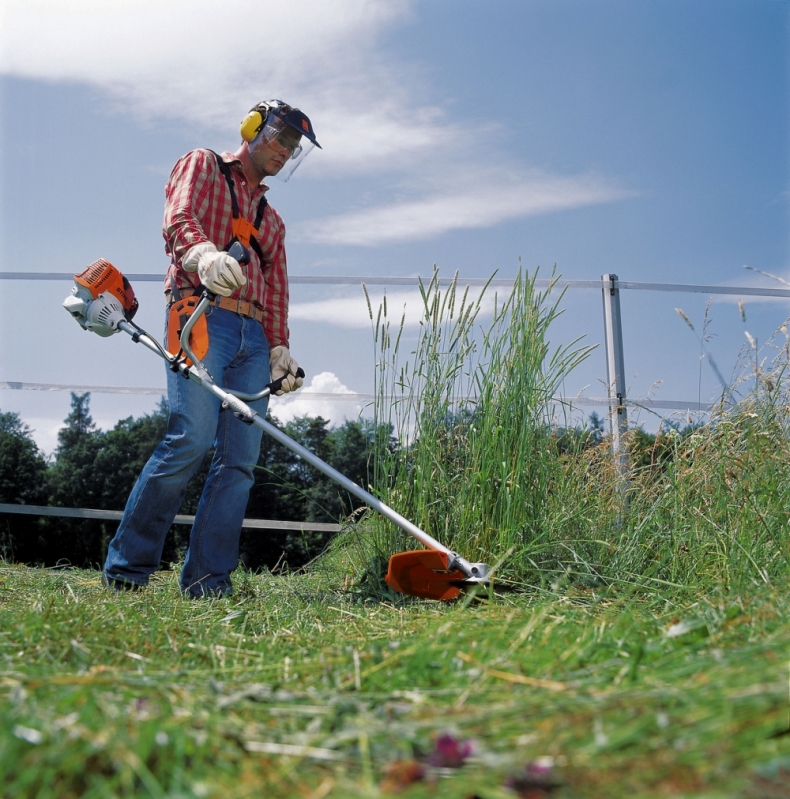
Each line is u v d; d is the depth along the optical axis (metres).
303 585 3.60
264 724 1.21
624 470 3.76
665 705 1.11
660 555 3.11
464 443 3.58
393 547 3.46
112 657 1.86
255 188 3.63
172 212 3.28
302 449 2.83
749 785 0.87
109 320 3.26
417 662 1.53
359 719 1.16
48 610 2.21
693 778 0.90
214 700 1.28
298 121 3.49
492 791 0.89
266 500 5.66
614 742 0.98
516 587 3.04
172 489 3.32
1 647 1.85
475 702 1.29
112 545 3.39
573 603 2.63
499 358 3.53
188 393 3.29
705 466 3.18
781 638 1.46
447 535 3.42
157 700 1.28
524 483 3.33
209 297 3.02
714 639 1.70
